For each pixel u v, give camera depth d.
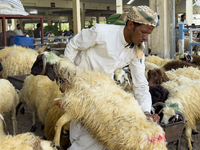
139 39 2.15
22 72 5.94
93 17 42.66
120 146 2.04
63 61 2.25
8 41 9.34
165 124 2.78
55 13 35.16
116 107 2.08
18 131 4.17
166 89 3.70
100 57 2.38
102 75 2.26
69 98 2.15
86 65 2.45
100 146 2.29
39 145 1.98
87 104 2.11
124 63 2.44
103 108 2.08
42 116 3.69
